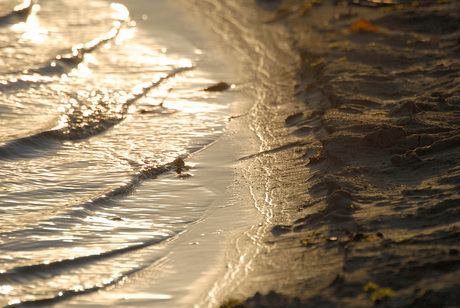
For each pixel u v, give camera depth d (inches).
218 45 2404.0
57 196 1059.3
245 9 3088.1
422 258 626.2
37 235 894.4
